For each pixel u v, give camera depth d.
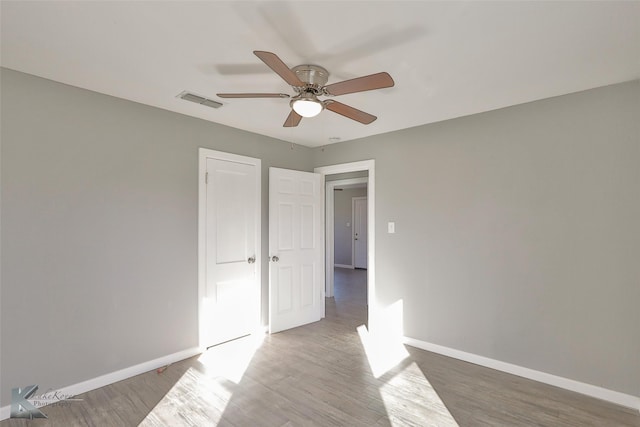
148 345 2.92
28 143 2.35
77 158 2.56
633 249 2.41
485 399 2.48
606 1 1.57
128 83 2.51
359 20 1.73
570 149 2.66
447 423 2.18
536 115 2.82
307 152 4.50
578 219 2.62
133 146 2.86
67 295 2.49
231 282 3.59
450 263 3.30
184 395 2.51
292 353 3.31
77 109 2.56
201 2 1.59
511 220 2.94
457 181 3.27
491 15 1.68
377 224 3.87
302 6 1.62
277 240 3.96
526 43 1.94
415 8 1.63
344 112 2.38
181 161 3.17
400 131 3.69
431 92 2.66
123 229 2.79
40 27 1.79
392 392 2.57
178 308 3.13
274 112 3.15
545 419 2.23
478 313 3.11
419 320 3.50
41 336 2.38
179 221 3.15
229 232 3.57
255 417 2.24
